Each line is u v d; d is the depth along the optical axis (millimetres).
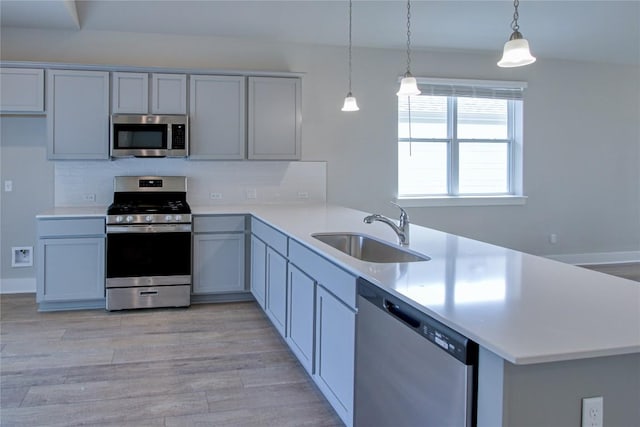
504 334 1419
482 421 1437
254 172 5555
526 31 5617
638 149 6805
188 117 4957
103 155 4824
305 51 5621
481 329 1458
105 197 5230
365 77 5789
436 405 1627
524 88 6297
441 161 6203
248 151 5152
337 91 5727
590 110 6586
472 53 6062
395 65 5863
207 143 5047
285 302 3549
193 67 5363
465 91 6059
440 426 1608
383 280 2029
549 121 6438
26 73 4668
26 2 4426
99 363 3457
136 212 4625
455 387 1518
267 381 3199
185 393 3021
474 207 6223
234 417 2742
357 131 5801
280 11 5027
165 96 4914
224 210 4969
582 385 1395
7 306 4793
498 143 6391
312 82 5652
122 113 4816
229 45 5430
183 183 5305
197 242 4852
